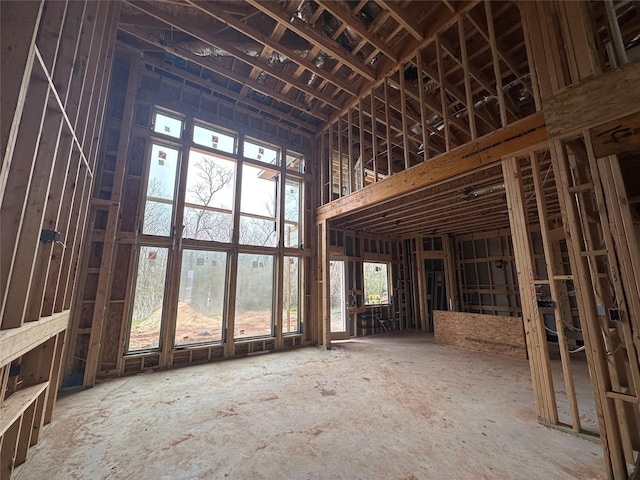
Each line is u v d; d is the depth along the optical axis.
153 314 4.84
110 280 4.48
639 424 2.23
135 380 4.08
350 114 5.91
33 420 2.29
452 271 8.66
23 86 1.35
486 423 2.74
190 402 3.28
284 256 6.67
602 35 3.64
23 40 1.36
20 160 1.57
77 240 3.18
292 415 2.93
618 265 2.06
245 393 3.55
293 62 5.19
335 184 7.52
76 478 1.98
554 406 2.65
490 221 7.20
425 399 3.33
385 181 4.80
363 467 2.09
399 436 2.51
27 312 1.99
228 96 5.98
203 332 5.25
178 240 5.12
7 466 1.95
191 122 5.61
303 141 7.35
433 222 7.34
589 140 2.28
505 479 1.95
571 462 2.14
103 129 4.62
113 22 3.96
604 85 2.23
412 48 4.47
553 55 2.59
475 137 3.46
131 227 4.77
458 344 6.32
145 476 2.00
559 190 2.49
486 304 8.35
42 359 2.52
